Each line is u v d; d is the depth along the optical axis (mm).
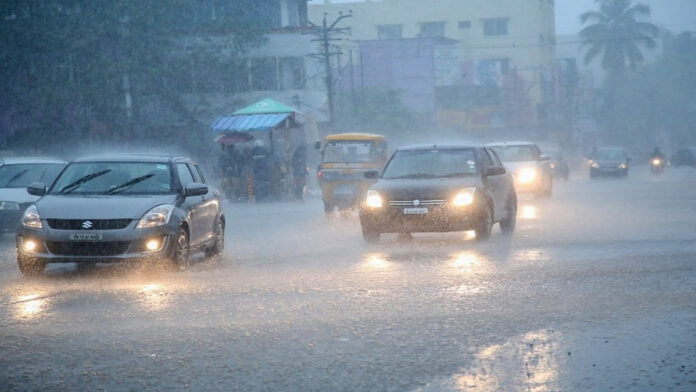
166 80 49344
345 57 98000
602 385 6988
